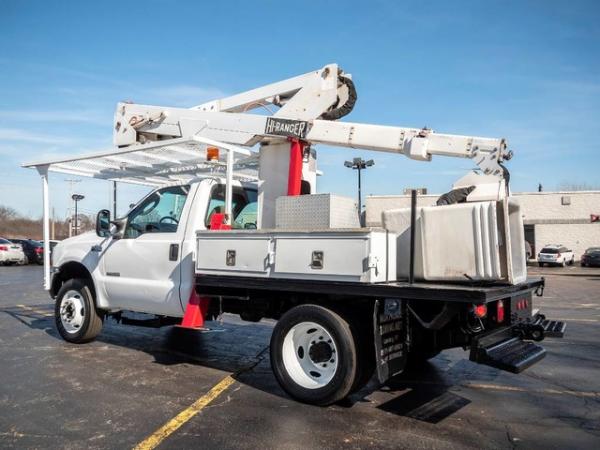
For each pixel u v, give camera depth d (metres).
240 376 5.66
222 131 6.44
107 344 7.22
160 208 6.38
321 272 4.52
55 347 6.97
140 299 6.22
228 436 3.94
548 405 4.79
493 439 3.94
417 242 4.64
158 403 4.69
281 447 3.74
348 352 4.41
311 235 4.60
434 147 5.18
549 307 12.91
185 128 6.79
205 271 5.34
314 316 4.59
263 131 6.11
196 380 5.47
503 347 4.35
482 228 4.34
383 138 5.55
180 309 5.83
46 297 13.24
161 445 3.75
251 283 4.95
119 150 6.45
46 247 7.55
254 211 6.82
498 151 4.84
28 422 4.19
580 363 6.45
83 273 7.23
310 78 6.26
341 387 4.43
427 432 4.07
